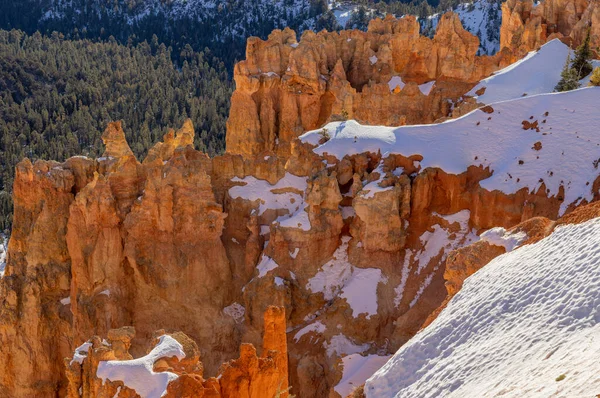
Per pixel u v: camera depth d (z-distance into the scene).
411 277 52.94
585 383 21.91
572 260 31.31
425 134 56.84
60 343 60.41
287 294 53.34
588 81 68.25
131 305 57.47
